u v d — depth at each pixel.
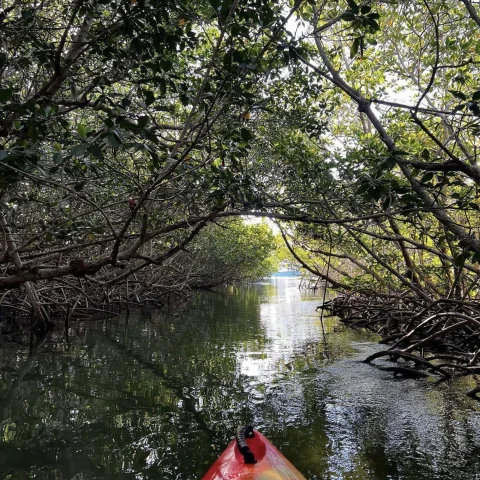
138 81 4.96
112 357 9.16
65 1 6.12
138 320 15.23
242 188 5.66
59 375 7.66
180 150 6.21
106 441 4.89
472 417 5.59
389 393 6.59
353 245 11.41
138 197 5.47
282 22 4.33
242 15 4.34
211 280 35.69
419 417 5.58
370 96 8.95
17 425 5.38
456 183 5.09
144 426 5.32
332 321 15.34
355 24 4.35
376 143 7.31
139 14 4.48
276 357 9.18
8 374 7.73
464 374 7.46
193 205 6.27
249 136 4.73
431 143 9.11
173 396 6.48
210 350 9.98
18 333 11.86
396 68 9.35
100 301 15.78
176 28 4.98
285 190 6.95
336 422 5.43
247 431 3.56
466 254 5.18
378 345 10.45
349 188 6.35
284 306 21.69
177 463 4.38
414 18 7.80
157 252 13.23
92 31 5.57
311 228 8.25
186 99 5.00
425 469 4.25
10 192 5.29
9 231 5.76
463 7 7.77
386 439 4.92
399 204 6.13
